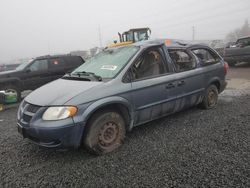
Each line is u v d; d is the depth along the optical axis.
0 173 3.41
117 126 3.96
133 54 4.34
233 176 2.99
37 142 3.60
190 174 3.09
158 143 4.10
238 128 4.57
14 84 9.55
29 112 3.66
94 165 3.49
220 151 3.67
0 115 7.14
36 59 10.28
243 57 14.91
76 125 3.44
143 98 4.22
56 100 3.53
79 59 11.51
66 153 3.95
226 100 6.86
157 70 4.55
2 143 4.56
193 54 5.36
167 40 5.05
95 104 3.60
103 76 4.14
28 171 3.43
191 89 5.13
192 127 4.76
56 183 3.09
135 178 3.08
